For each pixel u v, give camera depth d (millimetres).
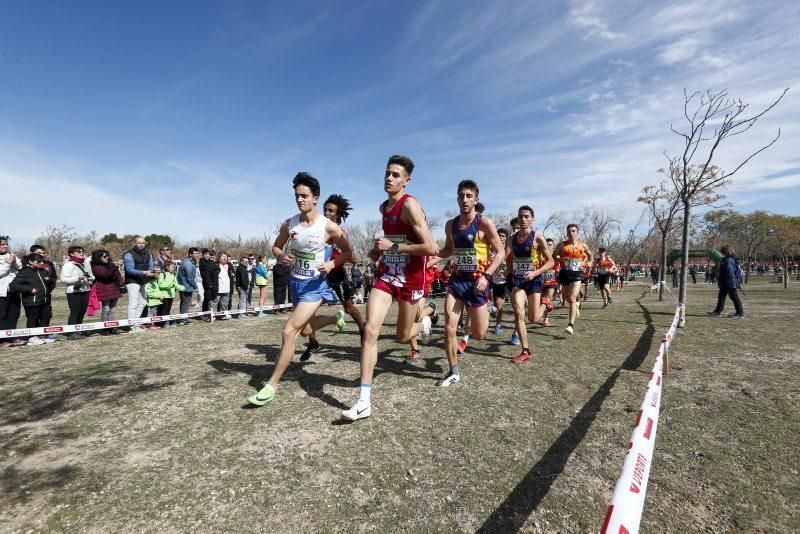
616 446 2797
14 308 7066
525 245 5320
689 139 7277
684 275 7641
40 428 3195
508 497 2219
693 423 3160
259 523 2016
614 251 54406
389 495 2252
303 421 3283
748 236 45094
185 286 9891
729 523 1973
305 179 3738
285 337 3693
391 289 3549
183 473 2502
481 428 3119
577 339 6707
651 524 1963
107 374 4715
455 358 4293
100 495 2270
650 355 5477
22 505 2178
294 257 3803
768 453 2672
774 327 7746
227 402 3729
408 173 3648
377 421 3270
